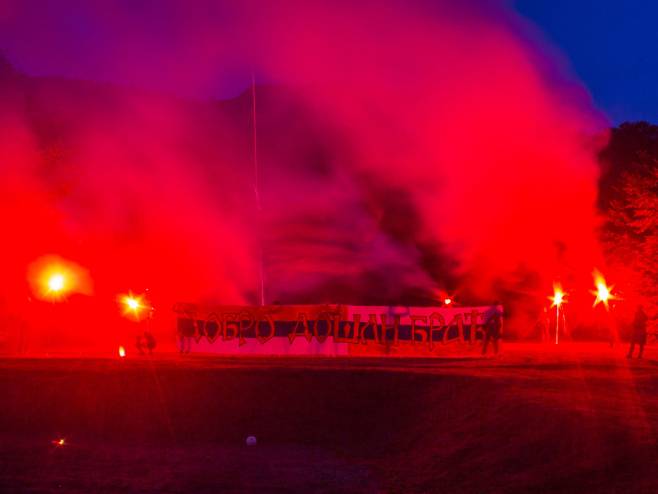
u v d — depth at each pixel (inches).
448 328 1072.2
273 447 731.4
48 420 826.2
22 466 649.0
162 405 825.5
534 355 1090.7
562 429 548.1
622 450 486.3
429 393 776.9
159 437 781.9
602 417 551.5
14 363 954.7
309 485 577.0
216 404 820.0
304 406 799.7
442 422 698.8
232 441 762.2
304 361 997.8
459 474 553.0
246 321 1093.8
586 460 490.9
